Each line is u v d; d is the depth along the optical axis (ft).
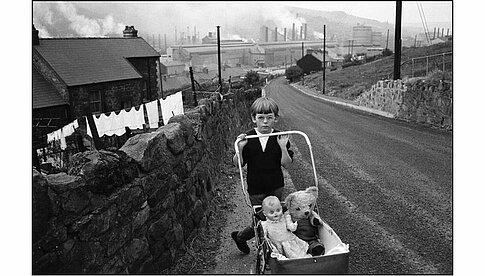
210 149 25.27
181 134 17.47
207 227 19.34
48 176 11.40
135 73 70.23
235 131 41.98
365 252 16.69
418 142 39.65
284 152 15.70
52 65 58.70
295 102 102.89
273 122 15.64
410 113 59.67
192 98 56.70
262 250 13.33
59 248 10.65
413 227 19.04
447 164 30.42
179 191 16.72
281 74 243.40
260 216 14.28
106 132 34.60
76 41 67.15
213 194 23.02
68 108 57.41
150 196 14.34
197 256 16.40
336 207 21.85
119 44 77.00
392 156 33.60
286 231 13.25
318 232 14.08
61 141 33.83
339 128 50.93
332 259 11.79
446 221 19.62
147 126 38.14
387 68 153.99
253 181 15.67
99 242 11.82
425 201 22.47
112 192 12.50
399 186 25.31
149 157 14.44
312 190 14.03
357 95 114.62
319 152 36.01
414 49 137.69
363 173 28.53
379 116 66.33
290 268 11.69
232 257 16.43
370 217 20.35
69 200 10.98
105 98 63.77
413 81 59.47
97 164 12.02
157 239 14.61
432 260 15.94
